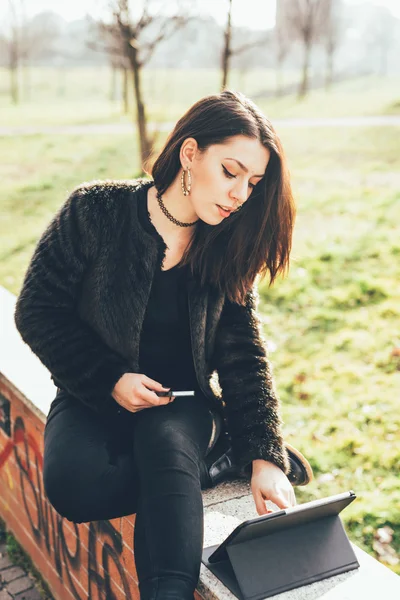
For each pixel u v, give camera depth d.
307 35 32.06
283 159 1.91
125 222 1.97
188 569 1.63
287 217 2.01
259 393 2.07
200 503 1.73
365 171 11.76
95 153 16.02
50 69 71.94
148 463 1.75
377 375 4.67
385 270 6.61
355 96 29.00
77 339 1.95
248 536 1.70
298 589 1.72
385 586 1.74
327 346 5.19
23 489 3.13
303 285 6.30
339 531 1.84
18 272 7.91
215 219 1.90
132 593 2.24
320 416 4.20
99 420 2.00
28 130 21.59
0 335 3.48
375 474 3.57
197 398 2.09
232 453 2.09
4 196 12.05
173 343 2.08
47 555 3.00
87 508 1.87
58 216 2.03
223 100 1.88
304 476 2.09
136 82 10.44
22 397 2.83
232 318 2.17
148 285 1.96
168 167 1.95
